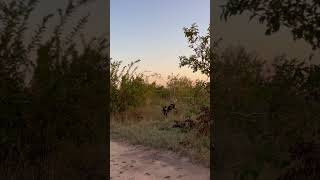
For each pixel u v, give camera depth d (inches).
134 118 377.7
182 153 220.5
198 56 303.4
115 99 402.3
